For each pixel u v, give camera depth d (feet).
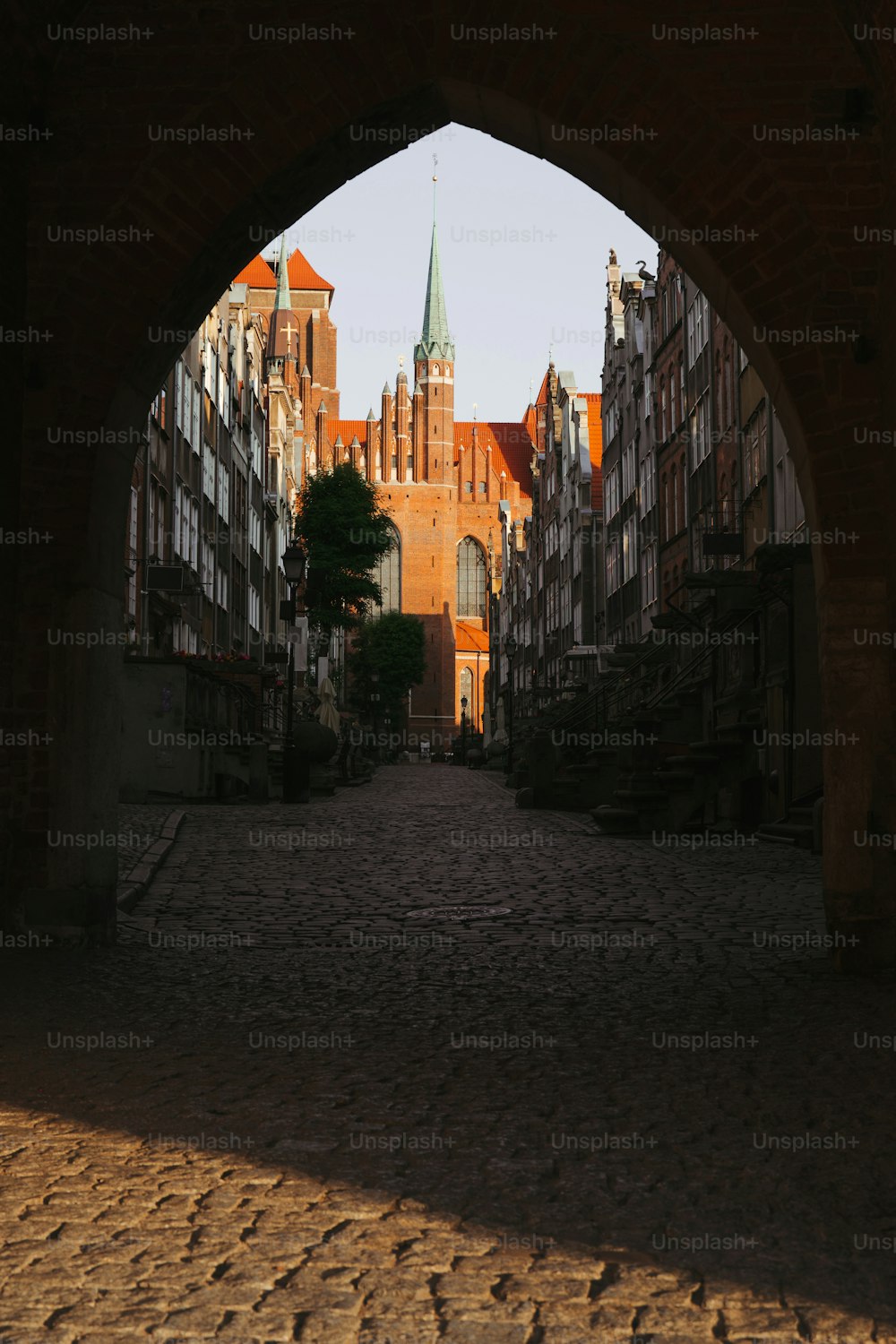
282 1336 10.68
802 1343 10.64
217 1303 11.30
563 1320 11.02
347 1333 10.73
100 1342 10.55
